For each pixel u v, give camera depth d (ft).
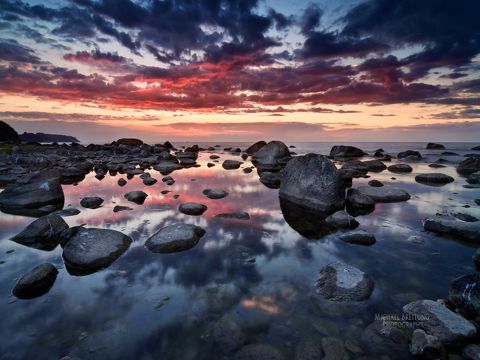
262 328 12.37
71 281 16.61
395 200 36.58
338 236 24.20
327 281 15.80
